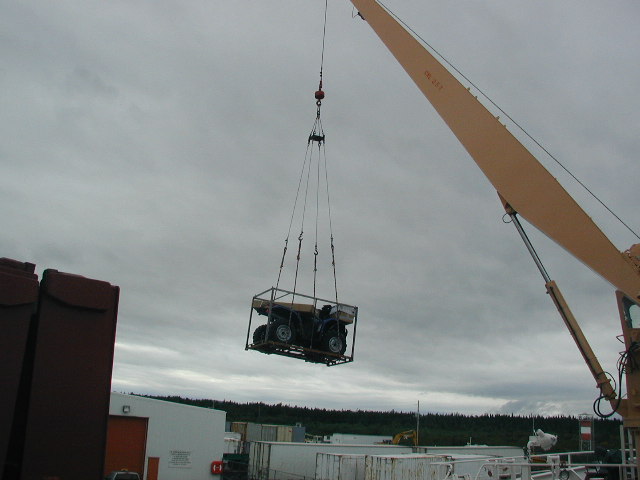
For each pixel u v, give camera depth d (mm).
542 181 11938
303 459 41031
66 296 3898
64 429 3740
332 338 16297
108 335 4062
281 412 138125
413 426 132375
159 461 27922
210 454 29547
